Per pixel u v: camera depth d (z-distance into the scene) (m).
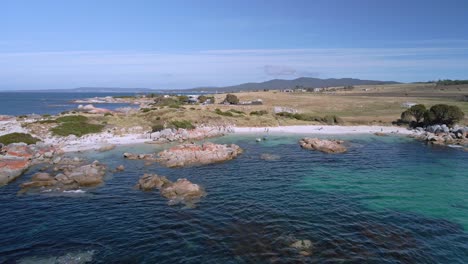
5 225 23.23
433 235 21.95
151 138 64.56
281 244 20.09
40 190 31.59
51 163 43.31
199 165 43.09
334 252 19.17
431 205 27.89
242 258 18.34
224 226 22.86
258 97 153.00
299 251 19.20
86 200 28.73
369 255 18.91
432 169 41.53
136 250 19.44
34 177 34.53
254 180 35.75
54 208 26.73
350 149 56.53
